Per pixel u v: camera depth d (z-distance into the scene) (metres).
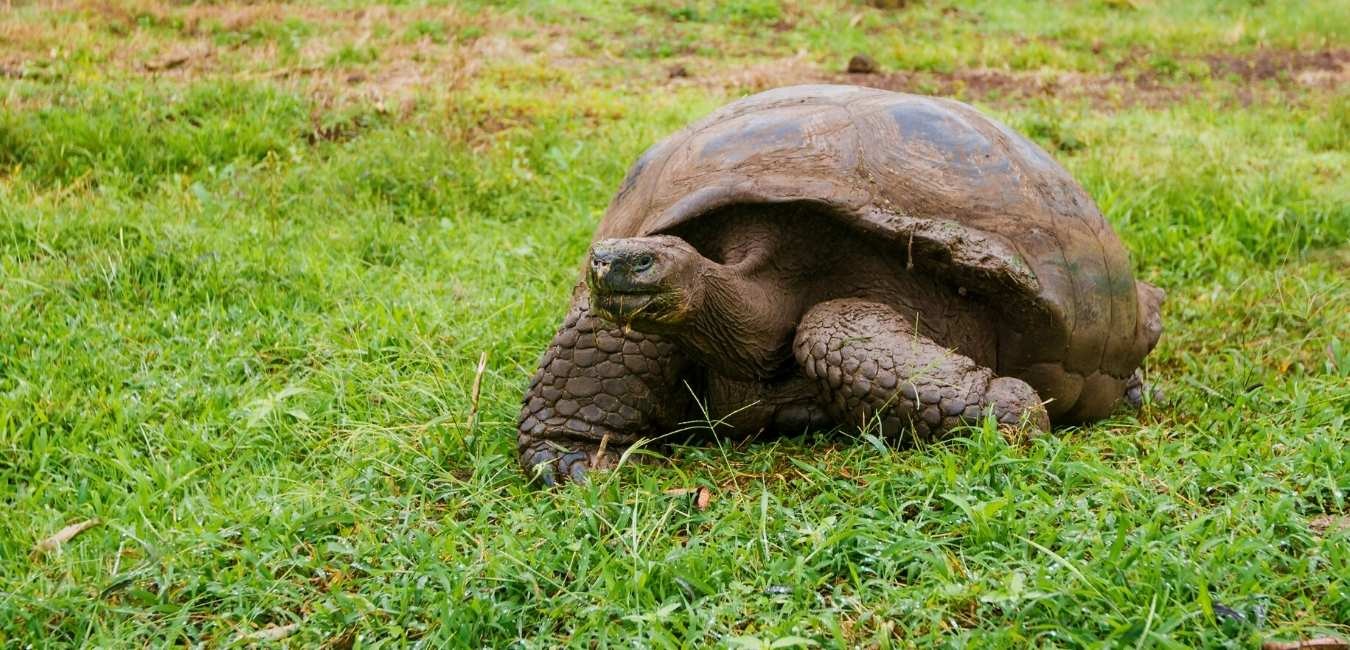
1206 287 5.52
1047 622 2.40
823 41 11.16
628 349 3.44
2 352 4.19
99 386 4.01
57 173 6.24
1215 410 3.77
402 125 7.31
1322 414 3.55
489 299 4.89
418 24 10.31
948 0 13.00
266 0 10.71
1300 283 5.32
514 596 2.71
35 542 3.02
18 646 2.60
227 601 2.75
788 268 3.44
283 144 6.89
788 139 3.48
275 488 3.28
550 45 10.41
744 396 3.50
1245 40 11.52
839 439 3.52
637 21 11.39
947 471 2.94
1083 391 3.65
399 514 3.14
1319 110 8.65
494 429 3.67
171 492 3.30
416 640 2.60
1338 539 2.65
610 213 3.88
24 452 3.48
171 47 9.01
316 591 2.80
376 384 4.02
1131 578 2.51
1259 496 2.91
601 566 2.71
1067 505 2.84
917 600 2.51
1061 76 10.11
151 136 6.66
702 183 3.44
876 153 3.42
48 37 8.72
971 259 3.25
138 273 4.89
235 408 3.86
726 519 2.93
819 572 2.72
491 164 6.65
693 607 2.58
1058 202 3.59
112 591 2.82
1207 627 2.37
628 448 3.49
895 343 3.23
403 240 5.64
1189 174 6.61
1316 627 2.37
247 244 5.31
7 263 4.89
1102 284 3.57
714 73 9.88
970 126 3.60
